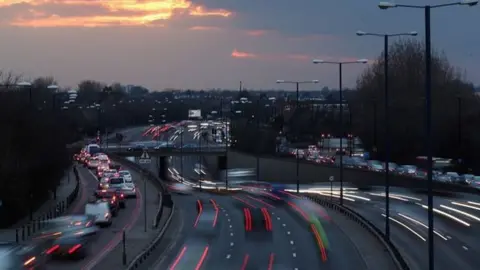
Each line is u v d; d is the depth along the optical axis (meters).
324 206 101.56
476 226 78.75
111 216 85.62
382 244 65.62
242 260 59.50
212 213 96.38
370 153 163.12
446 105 150.88
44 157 99.56
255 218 90.50
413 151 154.38
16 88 121.44
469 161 134.62
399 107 157.75
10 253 54.53
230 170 182.62
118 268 54.03
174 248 66.38
